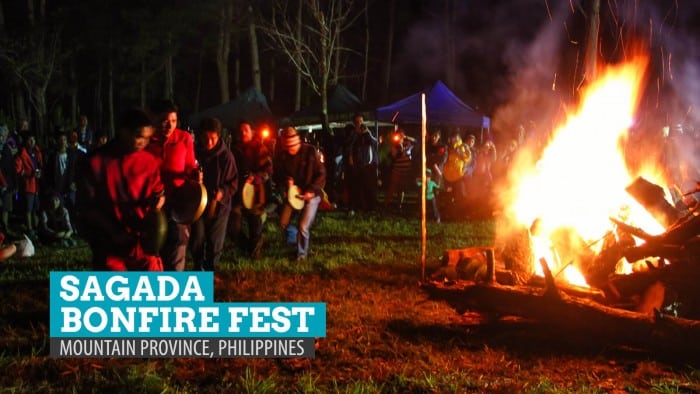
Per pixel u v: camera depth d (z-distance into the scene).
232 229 9.05
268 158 9.05
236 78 40.72
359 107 19.86
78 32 37.88
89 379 4.63
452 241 10.76
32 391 4.41
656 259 6.69
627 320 5.18
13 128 23.19
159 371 4.80
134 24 35.84
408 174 16.09
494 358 5.11
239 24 35.81
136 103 44.53
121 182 4.96
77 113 44.44
